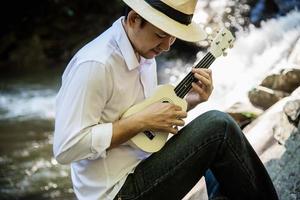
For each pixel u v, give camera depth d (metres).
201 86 2.46
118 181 2.36
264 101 3.40
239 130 2.33
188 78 2.46
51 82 9.13
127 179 2.36
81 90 2.24
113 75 2.28
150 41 2.26
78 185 2.43
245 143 2.35
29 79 9.43
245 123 3.35
